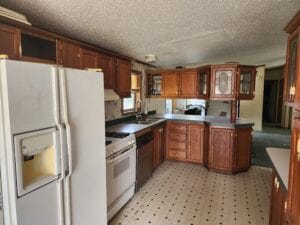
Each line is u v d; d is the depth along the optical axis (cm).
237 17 246
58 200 140
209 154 402
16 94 112
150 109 539
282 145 591
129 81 367
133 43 320
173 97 488
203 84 450
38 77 124
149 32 278
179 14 226
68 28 232
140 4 195
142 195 308
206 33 303
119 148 257
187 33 295
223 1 202
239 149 389
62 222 144
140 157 322
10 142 110
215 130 393
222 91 401
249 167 413
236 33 312
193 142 438
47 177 131
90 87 169
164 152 454
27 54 176
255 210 271
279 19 256
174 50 394
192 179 366
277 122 1008
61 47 208
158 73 500
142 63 486
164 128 446
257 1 205
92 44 296
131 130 321
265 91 1046
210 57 509
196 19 245
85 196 168
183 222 246
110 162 236
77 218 161
